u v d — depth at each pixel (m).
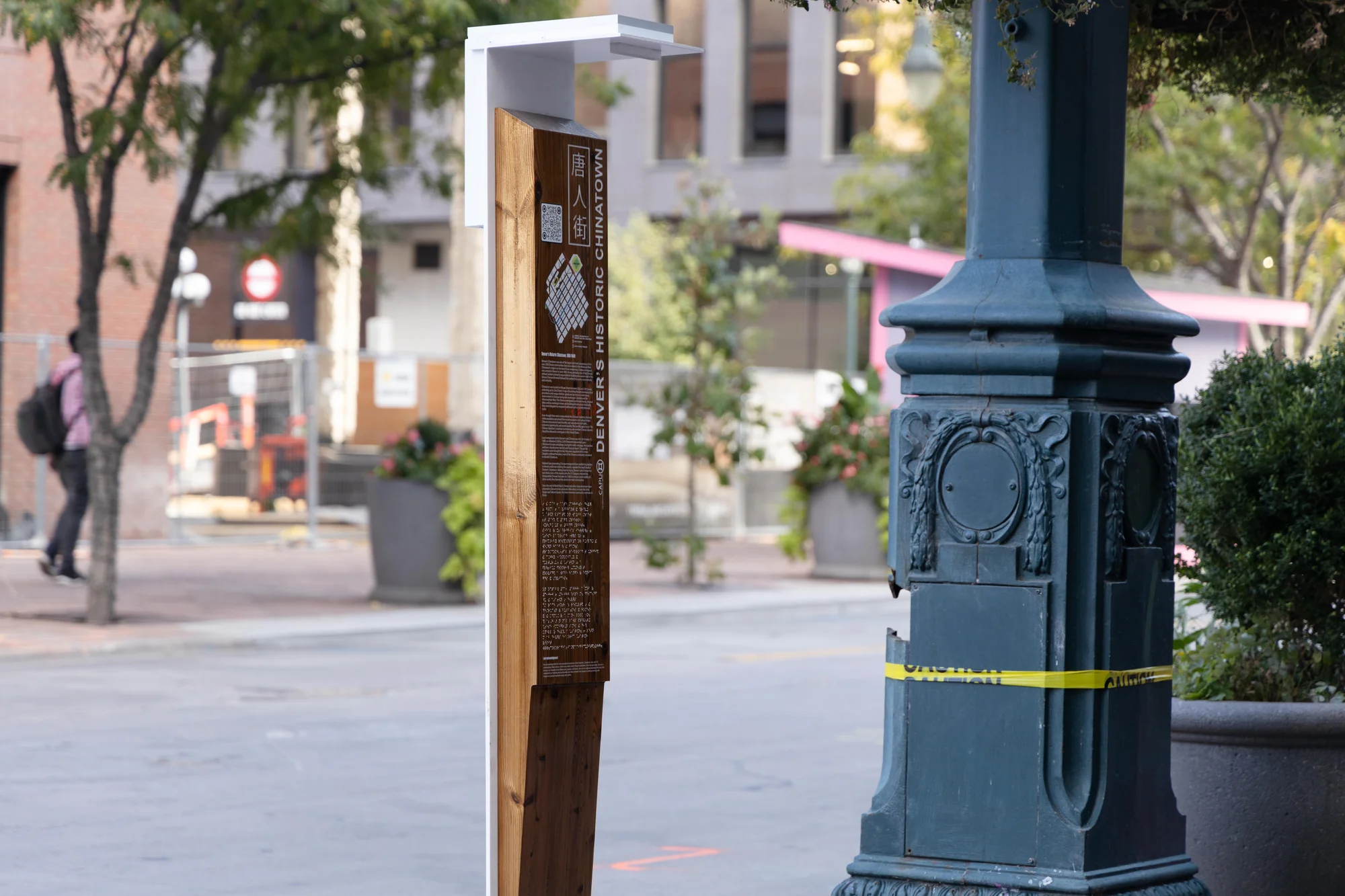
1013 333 6.86
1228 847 8.23
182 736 14.64
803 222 63.25
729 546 38.12
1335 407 8.54
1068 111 6.94
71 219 31.88
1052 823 6.69
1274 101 9.44
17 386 31.05
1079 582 6.75
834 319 63.75
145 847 10.71
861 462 30.20
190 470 34.53
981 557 6.82
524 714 6.83
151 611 22.86
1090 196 6.99
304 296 69.94
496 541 6.87
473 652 20.52
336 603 24.64
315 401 35.62
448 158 24.12
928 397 7.02
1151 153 38.84
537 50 6.88
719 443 30.25
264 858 10.45
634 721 15.86
